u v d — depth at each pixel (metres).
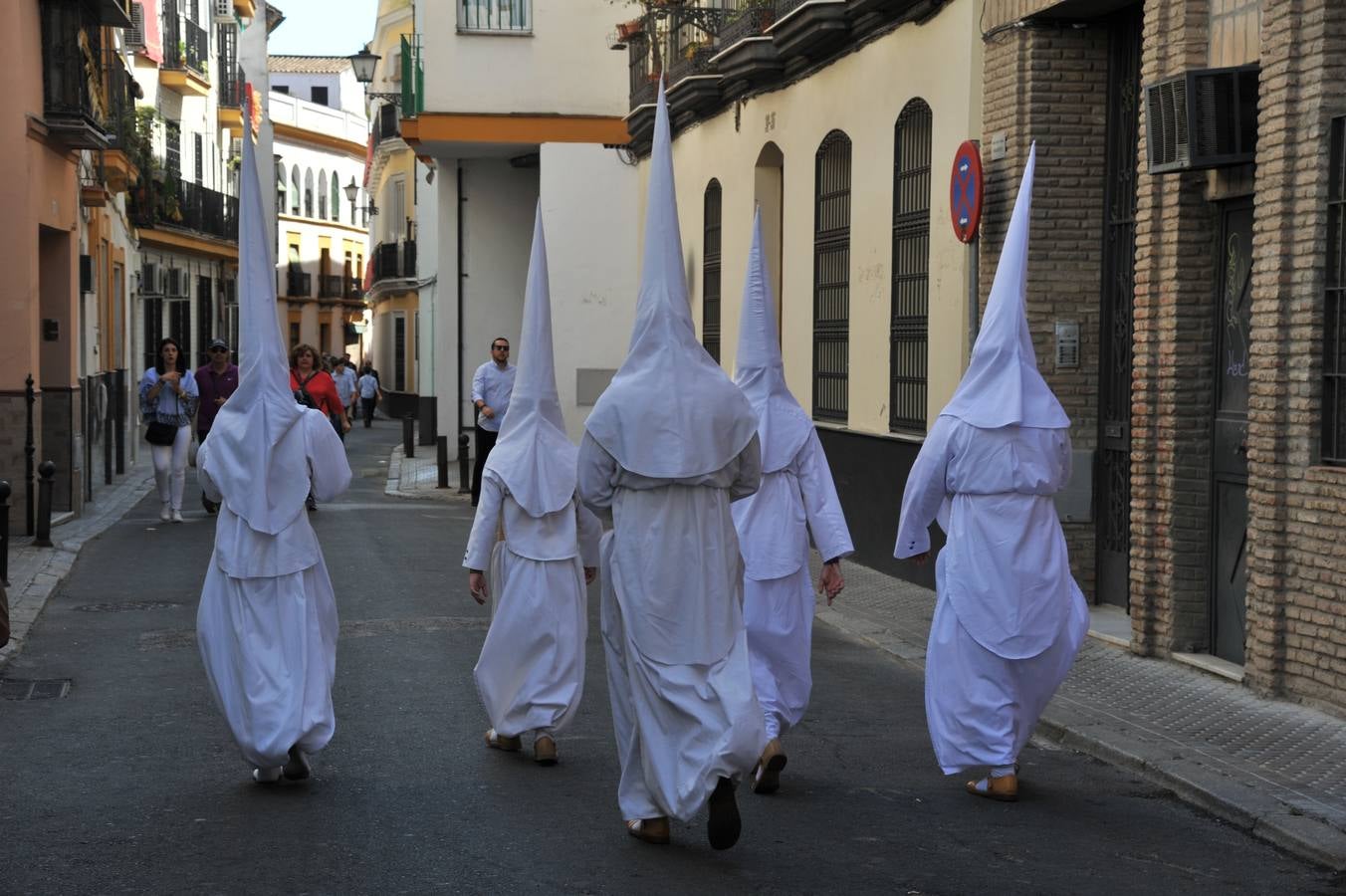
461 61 25.45
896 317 14.66
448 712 8.72
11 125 16.98
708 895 5.62
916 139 14.27
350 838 6.30
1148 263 10.41
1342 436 8.54
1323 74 8.54
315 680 7.12
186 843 6.21
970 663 7.11
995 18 12.48
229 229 43.00
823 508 7.71
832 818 6.72
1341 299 8.52
